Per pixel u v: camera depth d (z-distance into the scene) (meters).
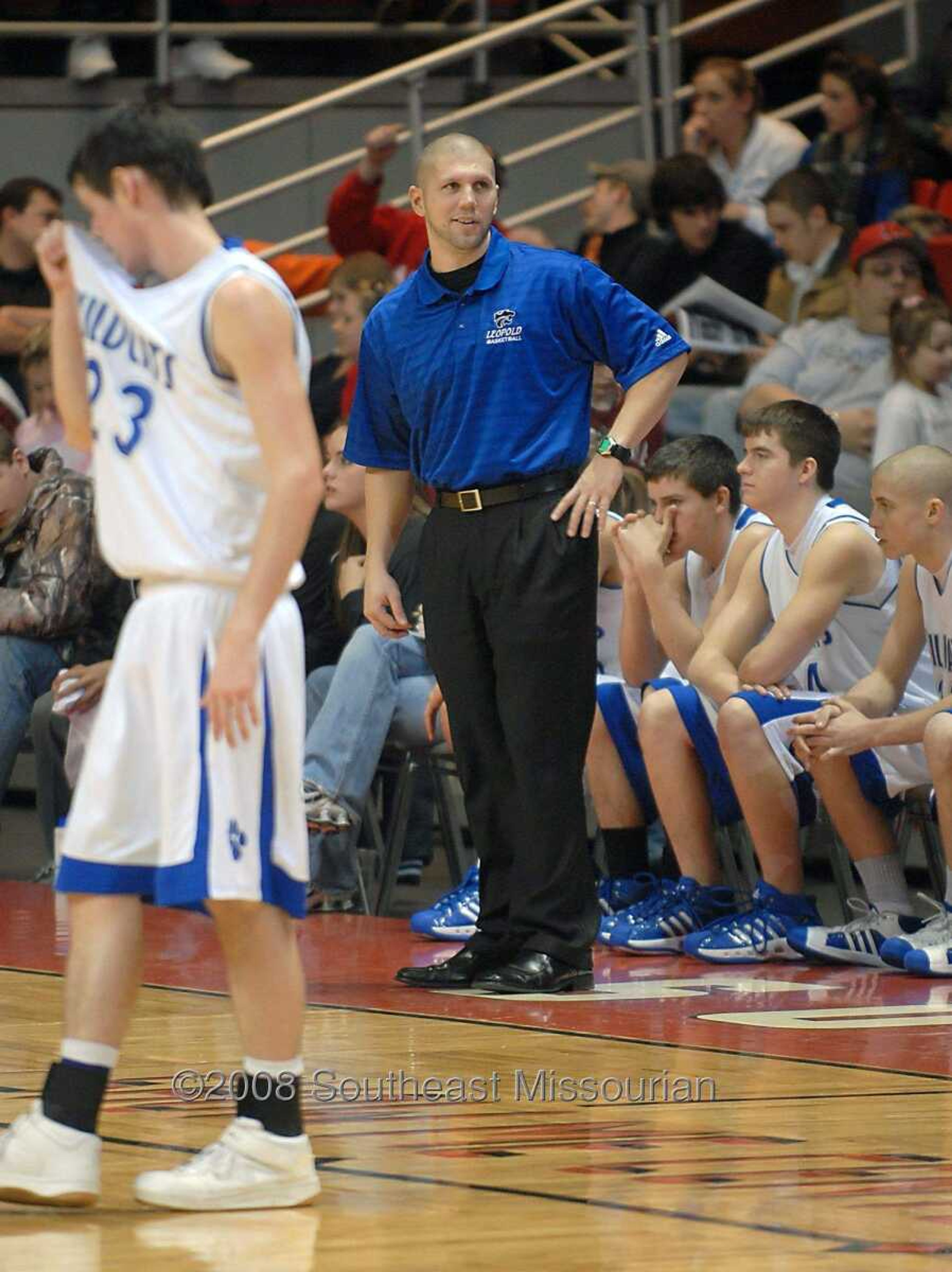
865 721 14.62
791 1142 8.21
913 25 29.50
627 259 24.83
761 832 15.50
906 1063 10.37
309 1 31.66
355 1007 12.44
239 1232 6.70
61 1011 11.77
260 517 7.43
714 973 14.66
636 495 18.78
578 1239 6.51
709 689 15.71
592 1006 12.64
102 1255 6.34
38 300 26.61
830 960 15.13
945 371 20.64
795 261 24.44
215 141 27.08
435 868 23.27
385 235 26.66
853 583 15.74
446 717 14.49
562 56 32.34
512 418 12.97
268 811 7.30
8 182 28.75
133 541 7.39
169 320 7.30
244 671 7.14
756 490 15.81
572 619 13.04
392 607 14.02
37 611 20.36
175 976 13.66
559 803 13.26
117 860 7.29
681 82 32.72
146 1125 8.40
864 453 21.83
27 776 26.39
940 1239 6.52
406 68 27.61
